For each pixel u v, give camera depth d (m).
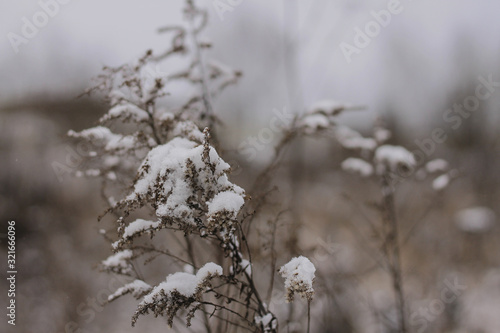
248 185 2.39
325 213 6.38
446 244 6.61
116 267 2.05
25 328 4.66
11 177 7.34
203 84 2.51
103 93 2.02
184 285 1.64
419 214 5.69
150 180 1.61
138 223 1.60
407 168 3.74
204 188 1.56
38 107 7.36
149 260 1.93
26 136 7.49
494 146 10.53
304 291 1.51
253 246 2.33
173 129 2.04
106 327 4.88
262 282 2.73
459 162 9.79
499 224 8.22
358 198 5.98
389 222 3.76
